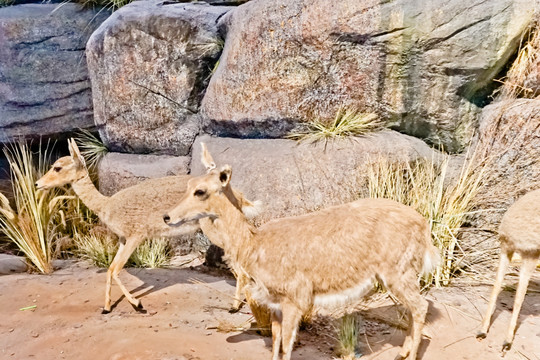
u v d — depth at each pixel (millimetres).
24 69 7469
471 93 5730
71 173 4879
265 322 4020
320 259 3365
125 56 6734
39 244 5688
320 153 5406
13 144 7699
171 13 6688
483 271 4988
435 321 4184
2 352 3900
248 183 5539
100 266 5875
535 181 5160
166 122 6734
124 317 4387
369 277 3457
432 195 5055
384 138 5512
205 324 4238
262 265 3398
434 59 5441
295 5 5609
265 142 5957
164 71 6629
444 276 4852
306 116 5754
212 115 6336
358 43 5480
